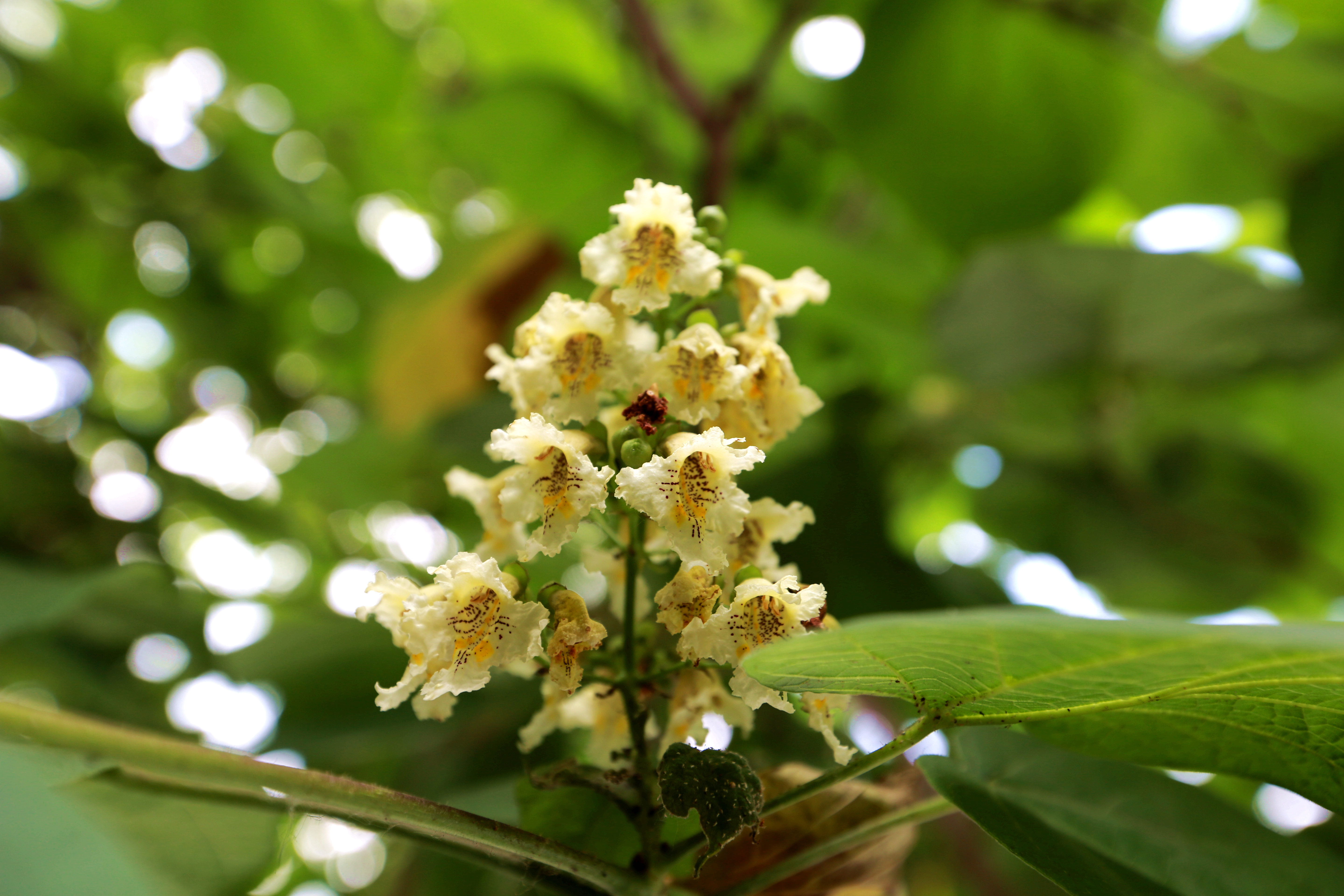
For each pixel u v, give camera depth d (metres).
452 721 0.44
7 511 0.59
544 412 0.26
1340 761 0.26
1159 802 0.29
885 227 0.74
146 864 0.24
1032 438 0.75
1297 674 0.23
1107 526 0.71
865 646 0.23
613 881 0.25
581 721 0.28
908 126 0.60
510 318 0.60
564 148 0.67
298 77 0.69
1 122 0.73
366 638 0.46
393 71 0.69
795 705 0.26
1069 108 0.59
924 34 0.57
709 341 0.26
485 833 0.24
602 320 0.26
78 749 0.21
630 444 0.25
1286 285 0.61
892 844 0.30
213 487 0.70
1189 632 0.20
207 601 0.57
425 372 0.60
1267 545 0.73
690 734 0.27
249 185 0.76
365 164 0.82
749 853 0.28
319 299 0.85
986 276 0.60
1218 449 0.74
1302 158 0.65
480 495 0.28
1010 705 0.25
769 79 0.65
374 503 0.76
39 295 0.79
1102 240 0.73
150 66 0.74
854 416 0.59
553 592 0.26
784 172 0.68
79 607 0.51
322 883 0.65
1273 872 0.28
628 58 0.65
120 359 0.91
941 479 0.82
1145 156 0.70
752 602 0.25
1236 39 0.61
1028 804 0.28
